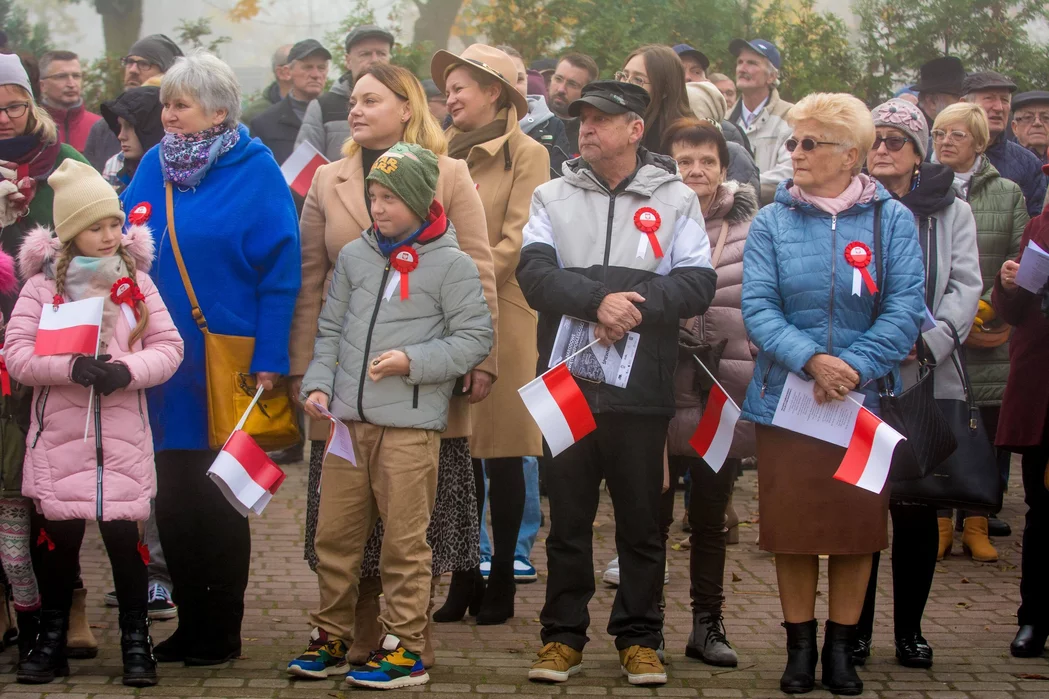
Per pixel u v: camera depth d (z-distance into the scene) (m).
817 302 5.81
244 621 6.89
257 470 5.75
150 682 5.71
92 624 6.82
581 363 5.84
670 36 14.38
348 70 11.79
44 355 5.51
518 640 6.69
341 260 6.03
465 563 6.25
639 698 5.71
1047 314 6.23
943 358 6.30
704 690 5.86
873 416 5.64
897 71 15.02
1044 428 6.51
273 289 6.04
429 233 5.90
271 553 8.43
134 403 5.71
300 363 6.23
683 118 6.82
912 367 6.29
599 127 5.90
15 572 5.93
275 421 6.08
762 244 5.96
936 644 6.75
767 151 11.80
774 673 6.15
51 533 5.70
